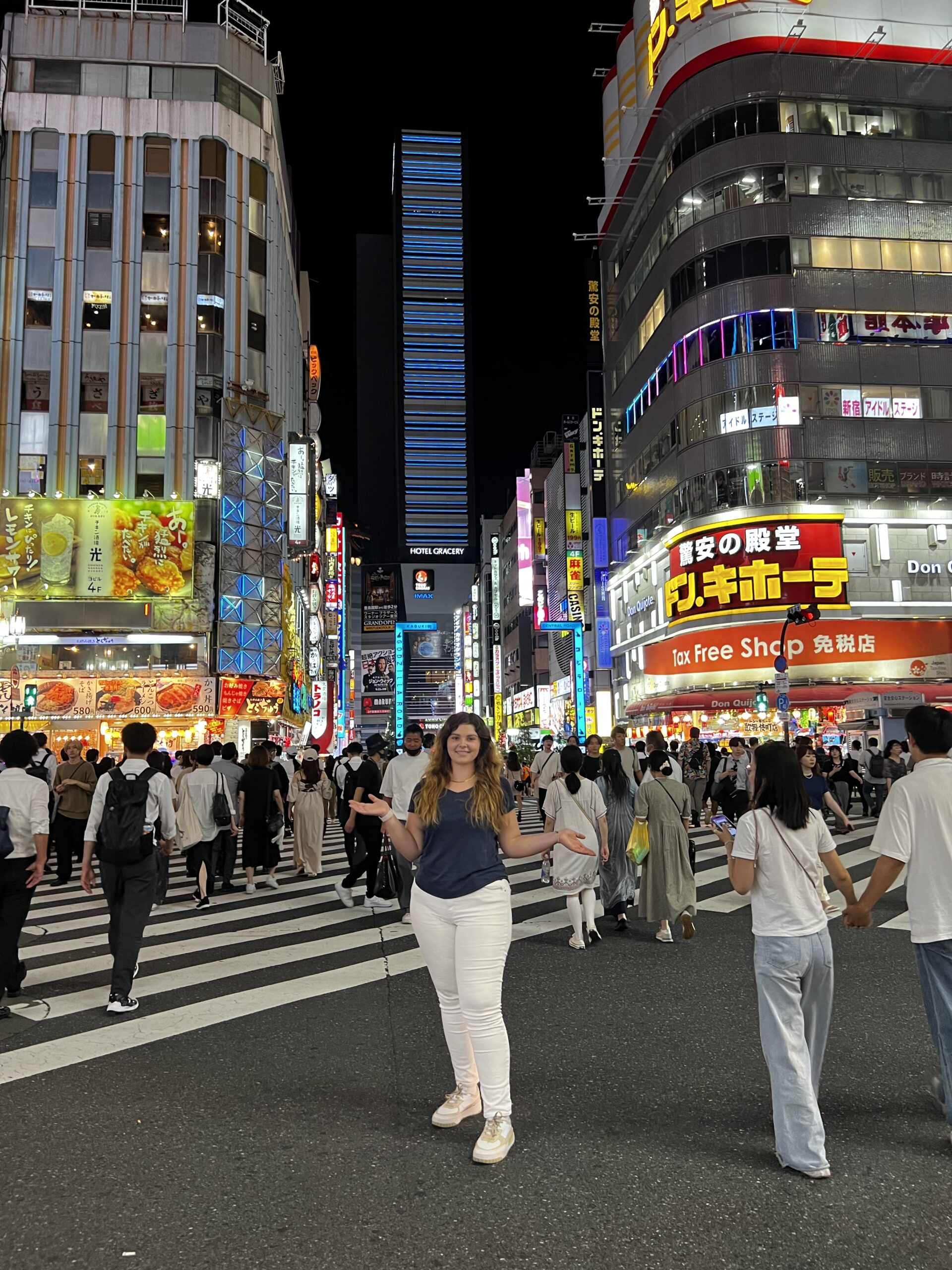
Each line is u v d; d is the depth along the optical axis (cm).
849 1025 537
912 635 3609
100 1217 315
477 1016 369
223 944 797
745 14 3931
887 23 3975
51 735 3725
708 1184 338
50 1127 397
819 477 3662
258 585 4062
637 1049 496
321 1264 285
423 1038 521
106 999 616
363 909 981
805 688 3481
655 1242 297
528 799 2695
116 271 4047
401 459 17475
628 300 4956
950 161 3941
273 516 4172
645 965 702
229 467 4022
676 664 3894
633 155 4725
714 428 3809
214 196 4181
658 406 4353
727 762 1566
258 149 4372
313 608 6103
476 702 11862
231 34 4372
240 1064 480
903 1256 288
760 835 369
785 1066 353
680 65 4088
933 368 3784
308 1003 600
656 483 4347
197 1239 300
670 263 4147
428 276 17738
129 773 611
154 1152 369
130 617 3822
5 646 3753
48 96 4112
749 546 3644
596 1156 363
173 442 3984
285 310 5019
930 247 3872
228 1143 378
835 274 3791
